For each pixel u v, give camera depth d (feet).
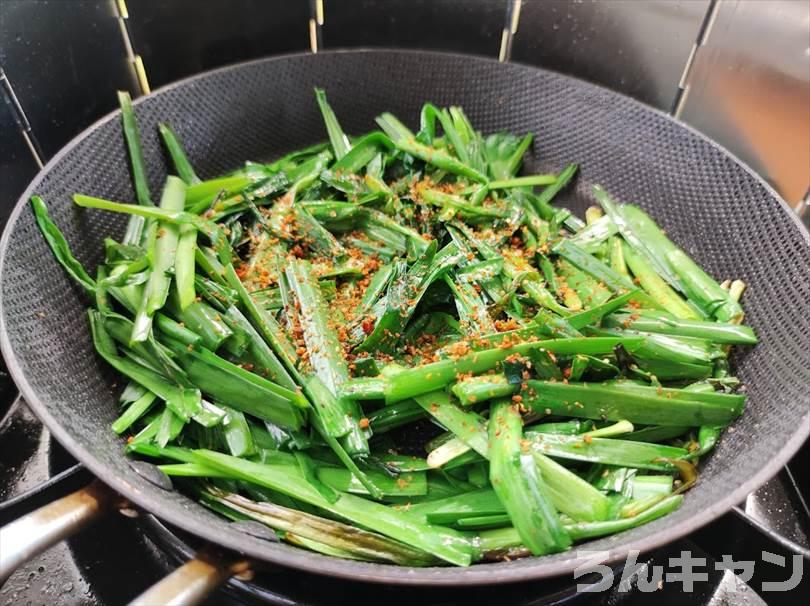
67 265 0.68
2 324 0.57
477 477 0.59
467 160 0.91
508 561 0.51
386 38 1.01
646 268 0.80
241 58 0.98
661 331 0.71
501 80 0.94
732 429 0.62
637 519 0.53
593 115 0.90
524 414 0.62
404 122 1.00
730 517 0.57
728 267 0.77
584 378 0.64
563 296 0.74
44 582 0.62
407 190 0.87
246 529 0.52
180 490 0.58
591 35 0.92
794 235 0.69
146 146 0.84
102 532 0.65
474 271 0.72
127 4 0.85
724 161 0.78
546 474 0.57
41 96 0.81
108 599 0.61
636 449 0.59
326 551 0.54
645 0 0.85
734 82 0.85
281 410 0.60
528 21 0.95
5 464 0.74
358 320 0.68
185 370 0.63
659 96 0.94
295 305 0.69
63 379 0.60
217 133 0.91
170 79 0.96
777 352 0.66
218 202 0.82
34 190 0.68
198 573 0.46
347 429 0.58
